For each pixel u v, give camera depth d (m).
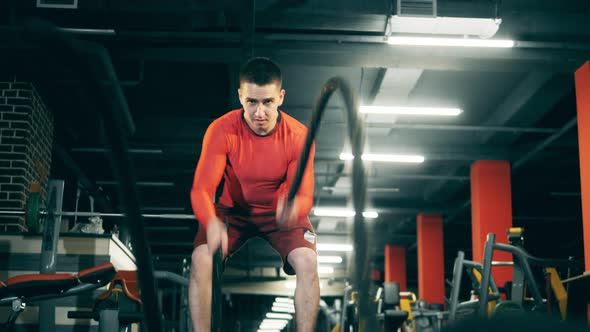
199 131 11.51
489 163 13.36
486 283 5.93
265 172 2.24
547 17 7.86
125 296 4.25
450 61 8.17
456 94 10.89
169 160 13.24
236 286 23.20
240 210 2.31
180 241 20.47
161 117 11.39
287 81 10.18
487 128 11.55
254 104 2.03
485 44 7.64
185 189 15.24
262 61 2.04
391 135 12.74
